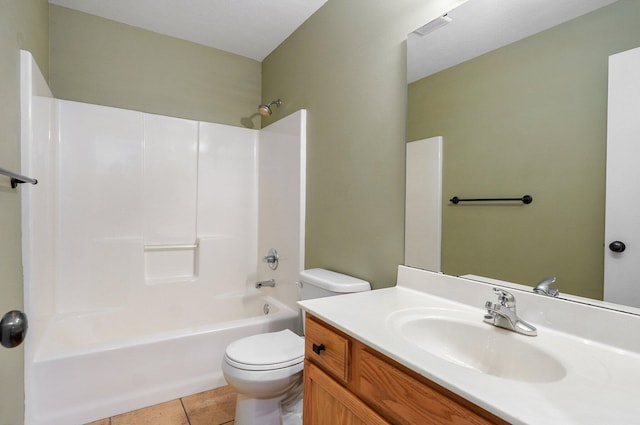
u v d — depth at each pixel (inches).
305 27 88.8
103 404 65.1
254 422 57.2
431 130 52.6
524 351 34.6
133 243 93.0
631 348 31.8
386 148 60.9
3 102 46.9
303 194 86.0
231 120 112.1
